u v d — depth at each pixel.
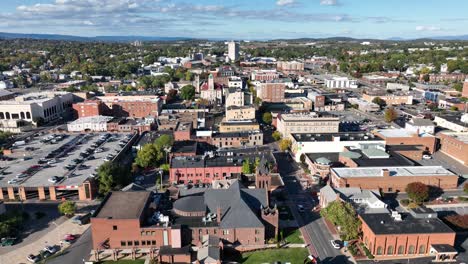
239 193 119.50
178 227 108.50
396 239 106.56
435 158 197.75
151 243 110.56
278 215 127.75
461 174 173.75
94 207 141.62
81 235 121.38
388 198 148.12
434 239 107.38
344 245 113.62
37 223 129.75
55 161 181.12
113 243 110.19
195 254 108.62
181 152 184.50
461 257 106.50
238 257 109.50
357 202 132.38
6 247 114.50
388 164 166.38
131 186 134.75
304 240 117.31
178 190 133.50
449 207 140.12
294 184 163.38
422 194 138.25
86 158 186.50
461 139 196.25
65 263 106.06
